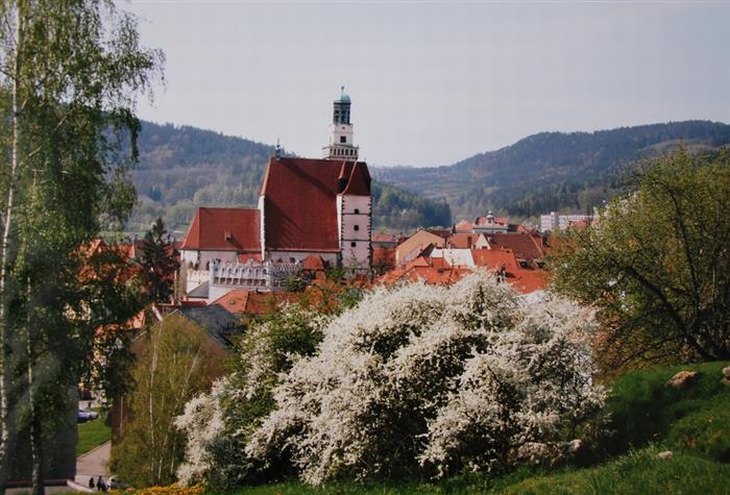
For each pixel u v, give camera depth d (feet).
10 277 109.50
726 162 138.41
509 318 93.61
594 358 91.97
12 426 110.32
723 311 124.16
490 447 84.74
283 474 127.24
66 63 114.32
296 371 107.76
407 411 91.66
